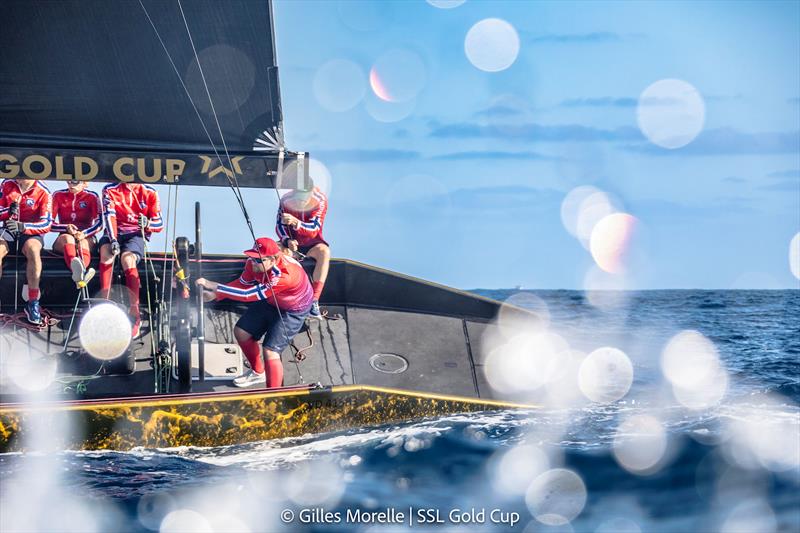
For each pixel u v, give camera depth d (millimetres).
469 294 26422
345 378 22781
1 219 22250
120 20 18938
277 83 19672
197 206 21797
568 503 15164
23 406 16891
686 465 16984
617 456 17578
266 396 18266
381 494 15578
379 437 18781
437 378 23219
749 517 14383
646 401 23344
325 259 23766
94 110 19125
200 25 19234
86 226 23469
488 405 21000
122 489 15484
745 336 43469
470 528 14203
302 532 13922
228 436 18078
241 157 19578
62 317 22906
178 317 20078
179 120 19484
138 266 23891
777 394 24516
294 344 23812
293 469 16828
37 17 18594
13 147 18750
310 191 22969
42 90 18875
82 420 17062
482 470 16812
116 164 19141
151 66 19203
